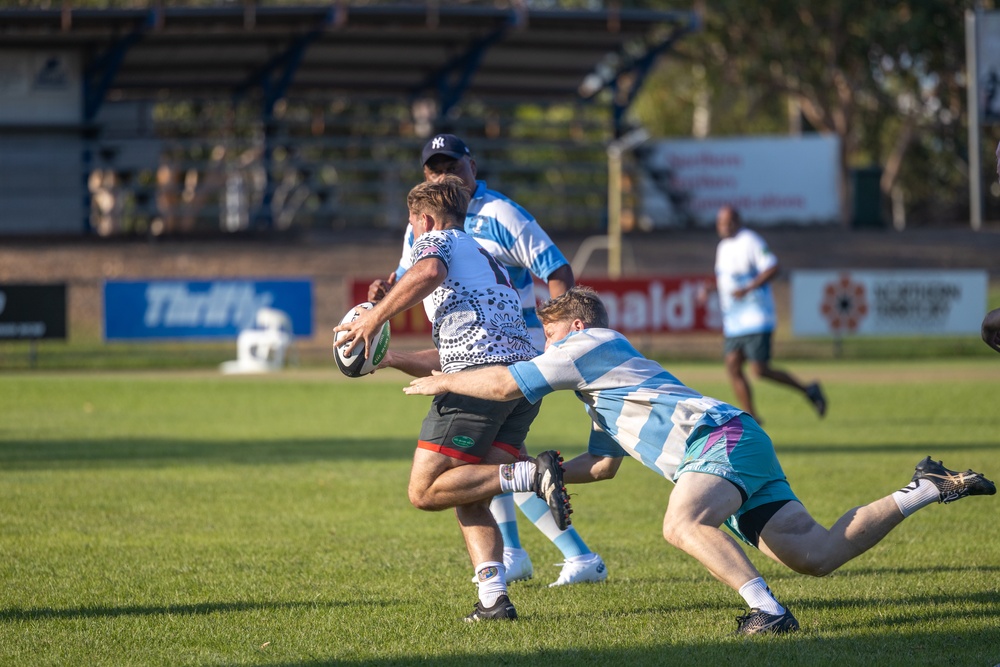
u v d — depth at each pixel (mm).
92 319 89188
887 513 16109
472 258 17969
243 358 71938
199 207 115000
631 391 16750
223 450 38562
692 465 16312
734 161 124938
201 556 22172
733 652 15336
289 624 17203
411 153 137625
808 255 111875
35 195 107812
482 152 129000
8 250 101875
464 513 18047
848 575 20484
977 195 117000
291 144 114812
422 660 15164
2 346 78938
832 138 124562
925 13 137250
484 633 16703
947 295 77688
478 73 125438
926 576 20250
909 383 62688
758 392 58969
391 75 124188
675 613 17906
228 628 16922
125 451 38094
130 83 119375
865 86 144875
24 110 106875
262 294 72000
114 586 19703
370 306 18766
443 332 17859
